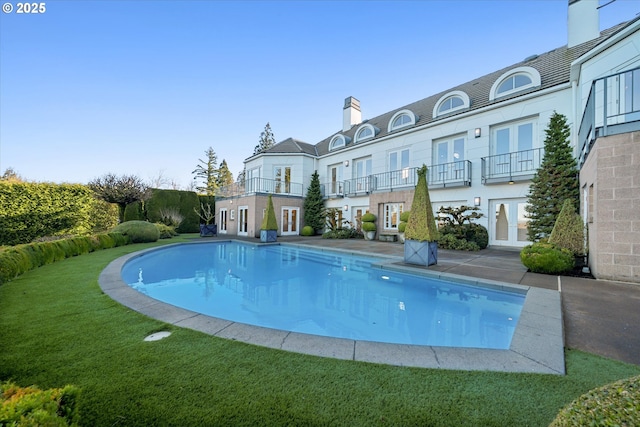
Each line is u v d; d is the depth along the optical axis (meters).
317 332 3.97
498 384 1.99
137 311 3.57
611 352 2.50
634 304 3.83
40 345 2.62
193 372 2.15
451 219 11.43
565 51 10.76
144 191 17.00
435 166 12.98
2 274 4.91
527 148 10.27
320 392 1.90
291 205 18.45
